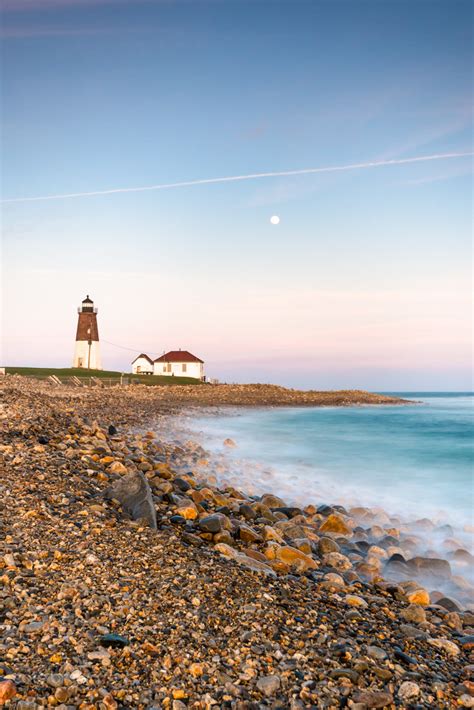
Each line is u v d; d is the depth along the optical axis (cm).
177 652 548
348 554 1161
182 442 2578
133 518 988
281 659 565
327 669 557
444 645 676
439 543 1330
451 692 558
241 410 5906
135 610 624
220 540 1012
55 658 507
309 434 3875
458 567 1156
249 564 870
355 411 6969
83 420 2384
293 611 693
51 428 1717
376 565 1076
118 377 8894
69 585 659
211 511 1288
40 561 717
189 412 4791
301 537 1225
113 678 494
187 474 1742
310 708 489
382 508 1727
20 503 938
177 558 814
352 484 2102
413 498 1888
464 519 1603
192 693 489
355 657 589
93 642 543
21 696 451
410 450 3081
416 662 612
